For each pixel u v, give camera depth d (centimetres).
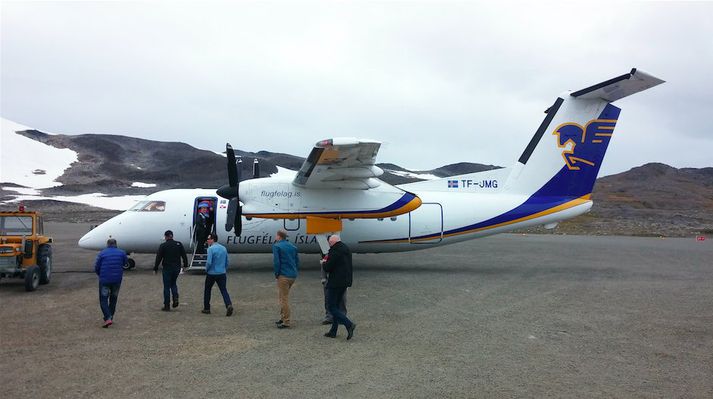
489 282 1284
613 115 1459
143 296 1050
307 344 711
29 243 1107
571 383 563
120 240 1403
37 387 538
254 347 694
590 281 1316
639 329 815
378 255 1975
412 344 716
